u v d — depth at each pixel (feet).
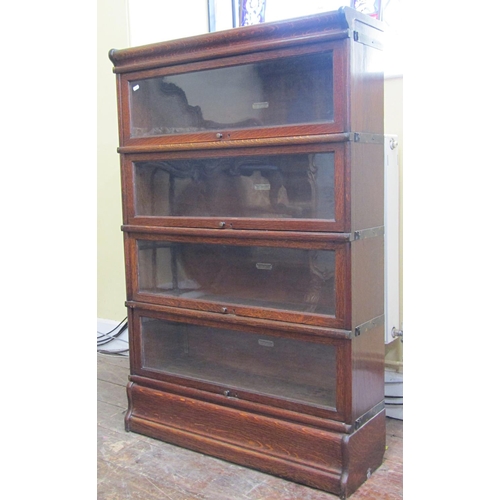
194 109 6.16
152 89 6.44
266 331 5.81
